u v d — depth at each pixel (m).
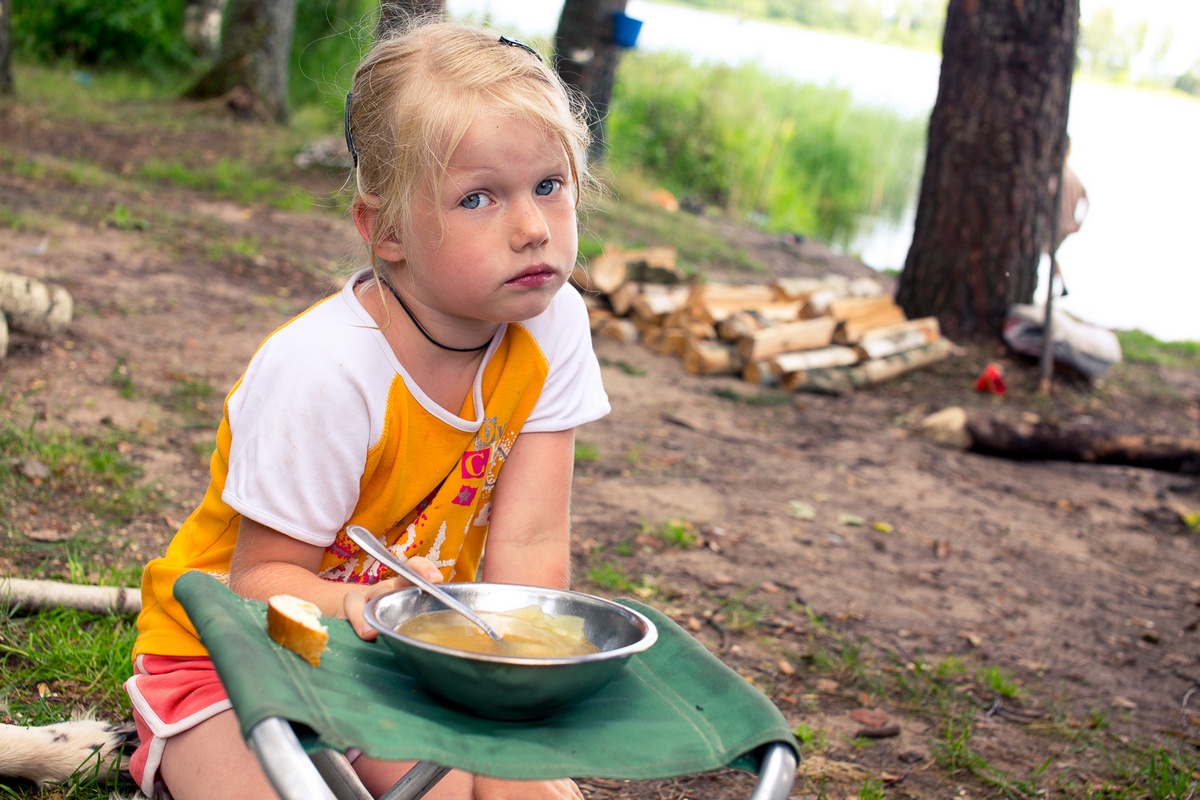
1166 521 5.72
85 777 2.20
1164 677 3.77
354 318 1.76
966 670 3.60
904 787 2.83
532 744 1.25
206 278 7.02
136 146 11.25
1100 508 5.82
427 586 1.43
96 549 3.38
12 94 12.16
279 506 1.71
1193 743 3.26
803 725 3.01
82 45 15.85
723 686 1.39
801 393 7.25
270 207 9.68
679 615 3.72
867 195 19.45
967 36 8.33
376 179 1.69
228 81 13.91
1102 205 20.17
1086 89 53.75
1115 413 7.67
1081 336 8.05
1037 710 3.39
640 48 19.53
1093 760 3.10
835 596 4.11
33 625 2.84
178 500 3.89
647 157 17.56
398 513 1.88
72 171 9.10
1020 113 8.26
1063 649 3.92
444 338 1.81
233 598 1.41
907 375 7.85
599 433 5.81
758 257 12.35
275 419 1.70
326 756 1.62
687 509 4.86
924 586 4.36
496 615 1.49
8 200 7.82
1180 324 12.27
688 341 7.41
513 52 1.65
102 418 4.48
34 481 3.77
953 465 6.20
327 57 16.47
